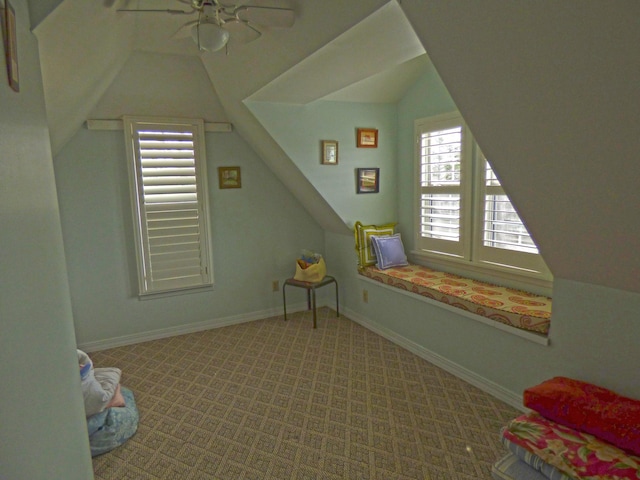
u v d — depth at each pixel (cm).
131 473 202
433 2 139
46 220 118
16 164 91
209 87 345
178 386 288
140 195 357
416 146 373
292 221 439
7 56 88
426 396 266
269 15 183
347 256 421
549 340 224
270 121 340
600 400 174
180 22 242
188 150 371
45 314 108
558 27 116
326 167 370
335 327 399
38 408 93
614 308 192
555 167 159
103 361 331
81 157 336
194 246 386
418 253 391
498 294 286
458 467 200
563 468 155
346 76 256
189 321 396
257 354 339
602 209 159
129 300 367
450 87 163
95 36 189
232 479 197
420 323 326
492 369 264
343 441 223
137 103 337
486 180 311
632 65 111
